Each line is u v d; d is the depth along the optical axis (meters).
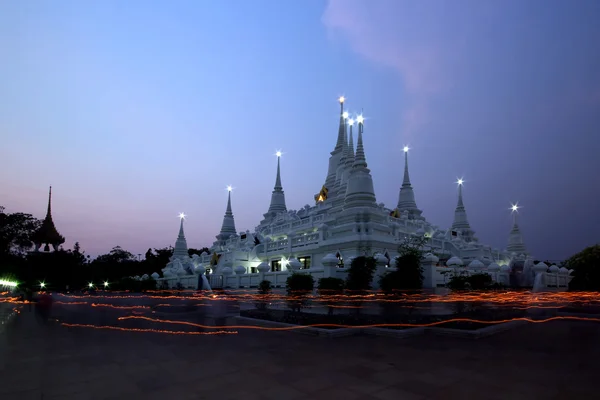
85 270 65.19
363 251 34.84
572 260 49.75
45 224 80.94
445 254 49.00
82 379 9.91
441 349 13.41
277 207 72.81
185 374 10.30
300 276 27.14
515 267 45.44
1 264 59.00
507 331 17.70
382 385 9.27
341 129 66.56
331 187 63.88
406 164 69.12
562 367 10.96
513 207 68.25
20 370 10.82
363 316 19.67
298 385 9.29
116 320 22.53
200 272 41.78
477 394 8.62
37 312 27.95
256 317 21.62
